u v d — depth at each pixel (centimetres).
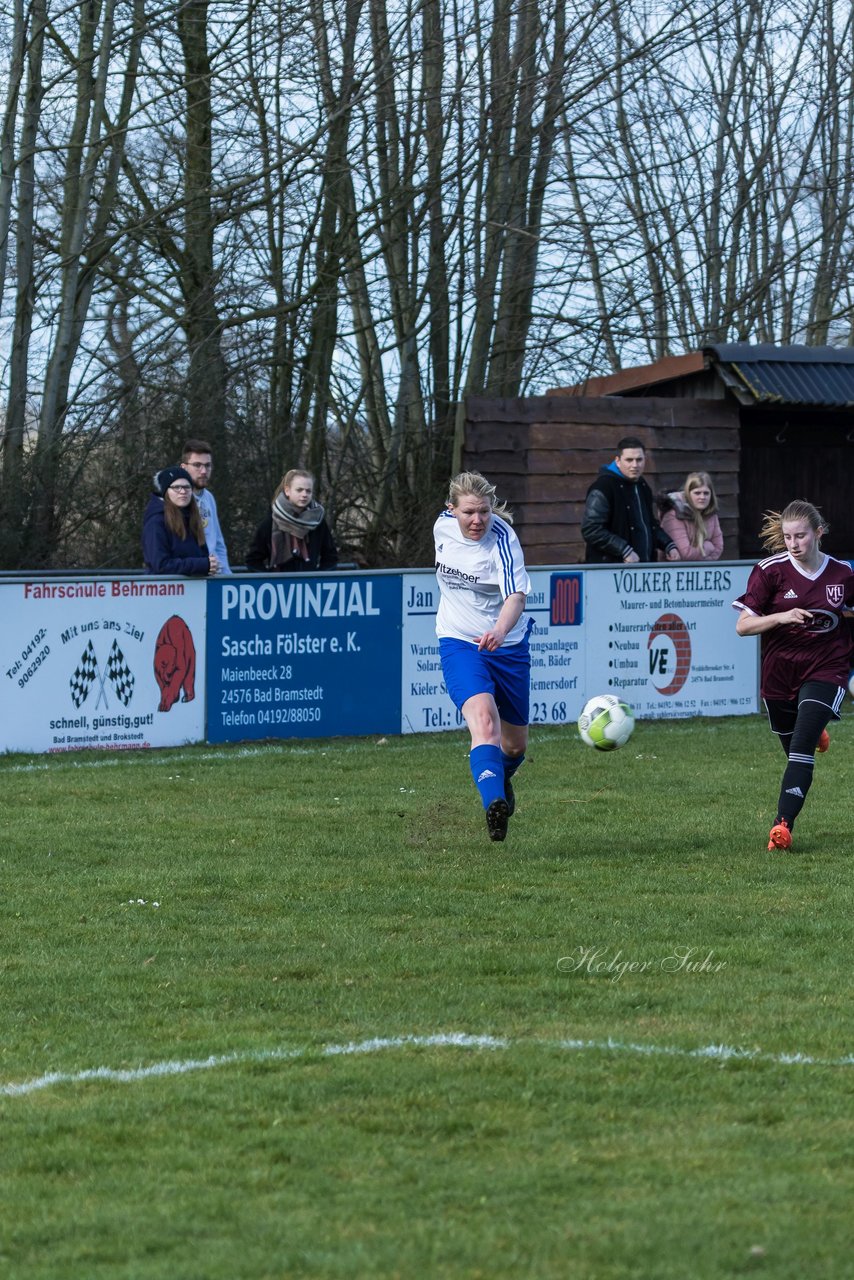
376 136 5134
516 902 1886
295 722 3300
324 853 2178
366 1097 1209
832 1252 930
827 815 2466
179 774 2845
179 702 3178
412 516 5722
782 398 4678
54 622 3039
